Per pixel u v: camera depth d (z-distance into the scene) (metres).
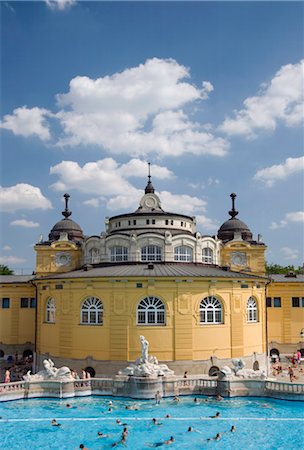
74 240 67.25
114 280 44.78
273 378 45.19
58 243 64.19
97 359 44.59
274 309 61.75
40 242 65.19
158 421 32.25
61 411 34.53
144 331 44.09
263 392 37.97
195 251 54.84
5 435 29.61
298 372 50.28
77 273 48.62
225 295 46.59
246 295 48.53
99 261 55.12
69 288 46.91
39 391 38.09
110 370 43.91
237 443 28.09
